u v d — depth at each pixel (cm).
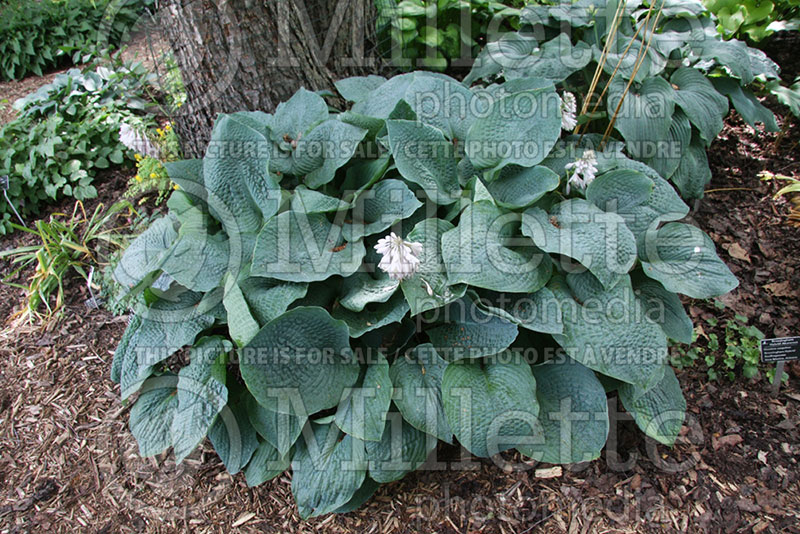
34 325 317
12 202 381
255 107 297
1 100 556
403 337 219
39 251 331
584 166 222
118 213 362
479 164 235
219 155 230
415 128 229
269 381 191
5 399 277
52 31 647
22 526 224
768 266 283
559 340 202
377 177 236
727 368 251
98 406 269
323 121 254
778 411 234
